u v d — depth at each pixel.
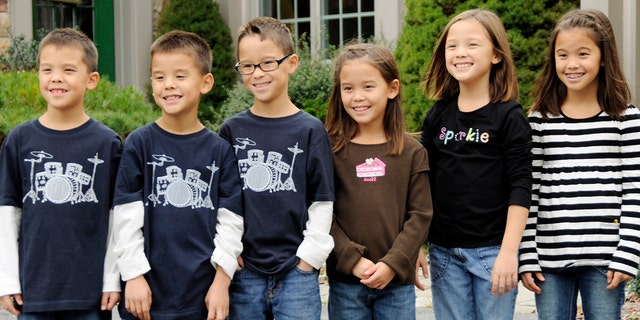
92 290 3.31
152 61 3.40
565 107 3.56
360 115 3.44
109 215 3.37
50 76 3.34
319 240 3.33
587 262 3.44
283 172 3.35
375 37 9.50
